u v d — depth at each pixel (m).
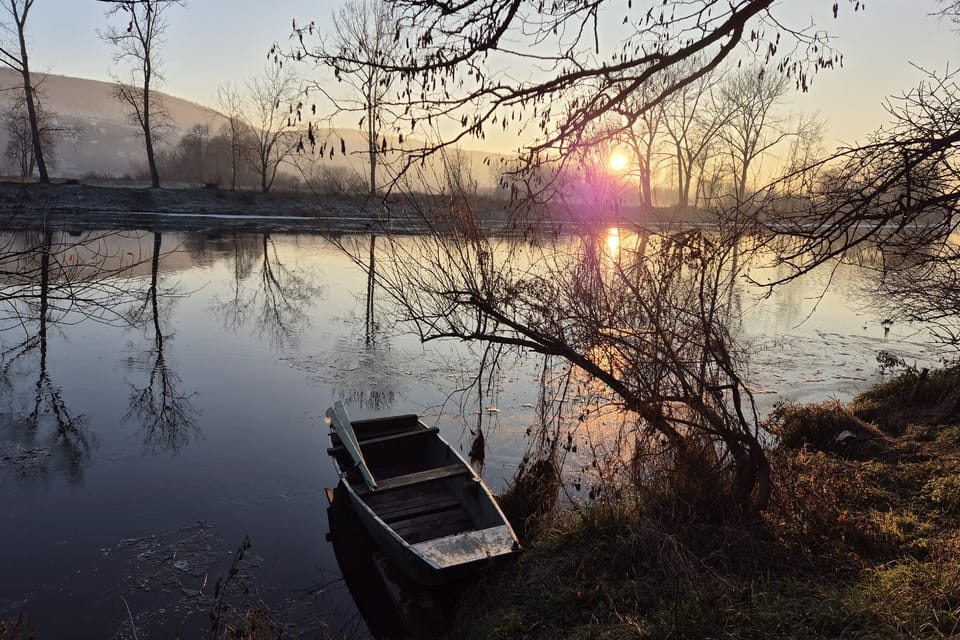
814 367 13.18
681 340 5.61
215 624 4.75
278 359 12.65
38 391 10.50
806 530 5.31
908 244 4.06
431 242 6.57
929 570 4.48
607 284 5.92
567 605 4.68
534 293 6.21
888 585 4.32
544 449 7.21
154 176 45.19
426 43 4.04
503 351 13.10
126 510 6.89
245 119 49.19
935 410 9.16
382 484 6.41
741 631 3.92
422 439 7.88
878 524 5.45
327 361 12.52
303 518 6.84
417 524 6.28
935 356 14.26
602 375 5.88
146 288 18.55
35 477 7.59
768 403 10.76
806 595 4.40
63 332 13.97
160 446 8.57
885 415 9.49
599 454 7.75
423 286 6.79
